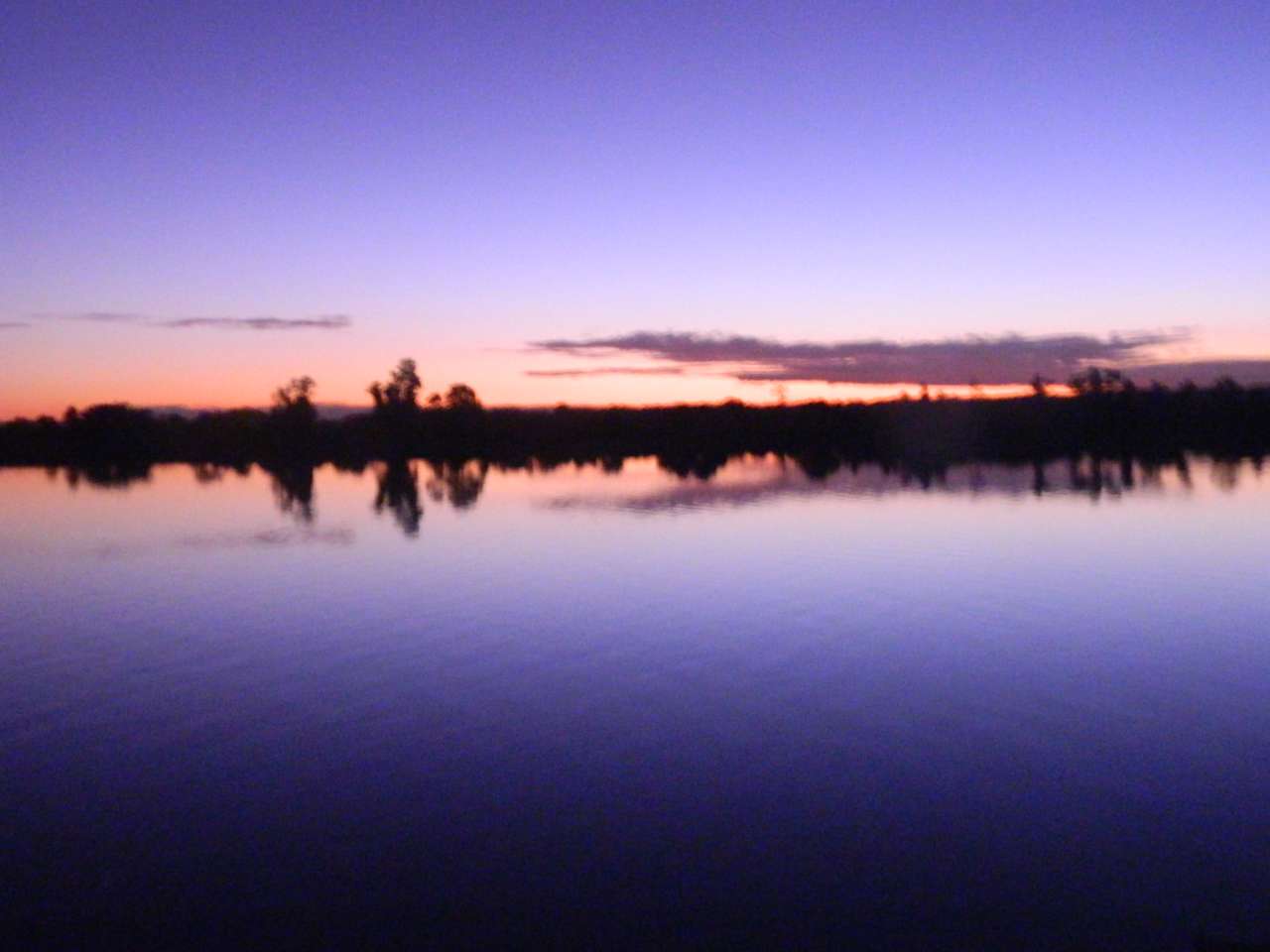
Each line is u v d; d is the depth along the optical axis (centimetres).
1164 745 1020
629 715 1133
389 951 691
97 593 1875
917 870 782
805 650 1384
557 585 1850
